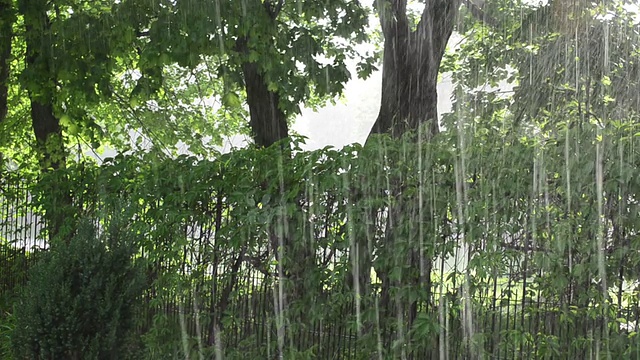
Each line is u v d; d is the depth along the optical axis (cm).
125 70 1412
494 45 1061
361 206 588
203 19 857
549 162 546
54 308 535
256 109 1060
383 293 591
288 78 988
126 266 567
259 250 638
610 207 528
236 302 646
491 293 551
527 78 915
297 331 612
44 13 990
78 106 1034
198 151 1361
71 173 795
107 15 938
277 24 979
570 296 537
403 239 578
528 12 1044
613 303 527
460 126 625
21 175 948
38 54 1013
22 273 881
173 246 665
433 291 577
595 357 520
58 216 816
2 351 693
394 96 940
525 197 547
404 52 946
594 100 775
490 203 552
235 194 634
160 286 677
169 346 666
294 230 619
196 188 656
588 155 530
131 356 564
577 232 534
